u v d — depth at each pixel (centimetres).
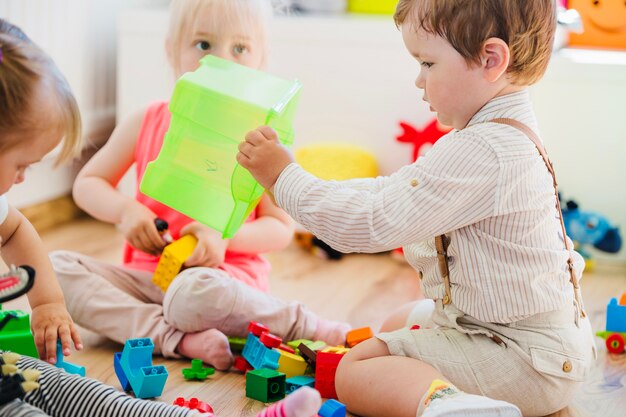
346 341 143
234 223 125
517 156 114
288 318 144
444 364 115
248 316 141
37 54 92
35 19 201
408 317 141
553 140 213
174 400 118
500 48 114
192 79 126
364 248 116
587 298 185
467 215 114
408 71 219
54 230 228
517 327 117
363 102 222
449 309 121
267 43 162
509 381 115
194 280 138
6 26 93
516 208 114
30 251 117
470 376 115
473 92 117
